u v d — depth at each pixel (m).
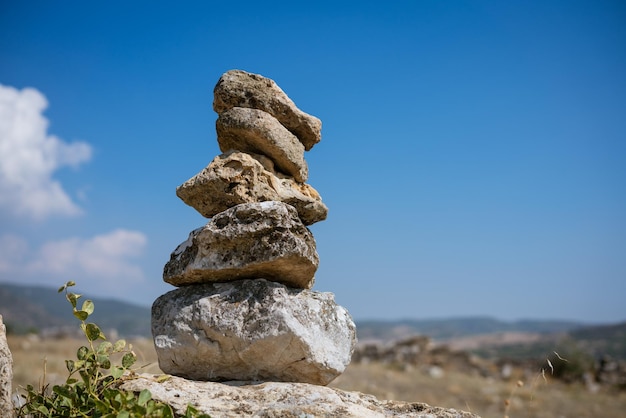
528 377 7.02
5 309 21.70
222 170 1.40
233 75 1.46
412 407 1.29
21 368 3.63
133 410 1.12
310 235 1.35
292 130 1.48
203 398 1.23
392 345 8.98
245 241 1.33
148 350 2.81
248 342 1.29
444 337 45.03
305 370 1.31
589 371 7.27
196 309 1.34
